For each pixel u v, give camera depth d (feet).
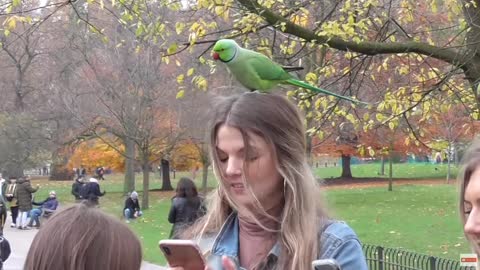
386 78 32.53
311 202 7.67
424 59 26.89
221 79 38.99
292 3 28.63
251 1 24.63
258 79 10.25
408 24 33.42
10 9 24.73
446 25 32.94
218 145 7.81
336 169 184.34
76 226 6.13
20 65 127.24
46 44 119.14
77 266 5.93
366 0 27.35
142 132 93.09
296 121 7.79
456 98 28.14
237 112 7.62
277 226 7.90
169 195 122.01
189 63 45.55
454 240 52.21
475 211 6.71
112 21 67.26
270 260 7.73
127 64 89.81
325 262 6.69
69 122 110.42
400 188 116.57
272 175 7.71
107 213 6.56
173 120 97.96
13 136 115.55
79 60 94.07
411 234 56.90
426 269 27.94
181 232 9.37
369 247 32.14
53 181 169.48
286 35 26.55
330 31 25.05
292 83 11.71
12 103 131.95
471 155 6.88
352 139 63.67
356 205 86.53
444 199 91.15
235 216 8.45
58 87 100.73
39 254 6.05
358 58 29.01
